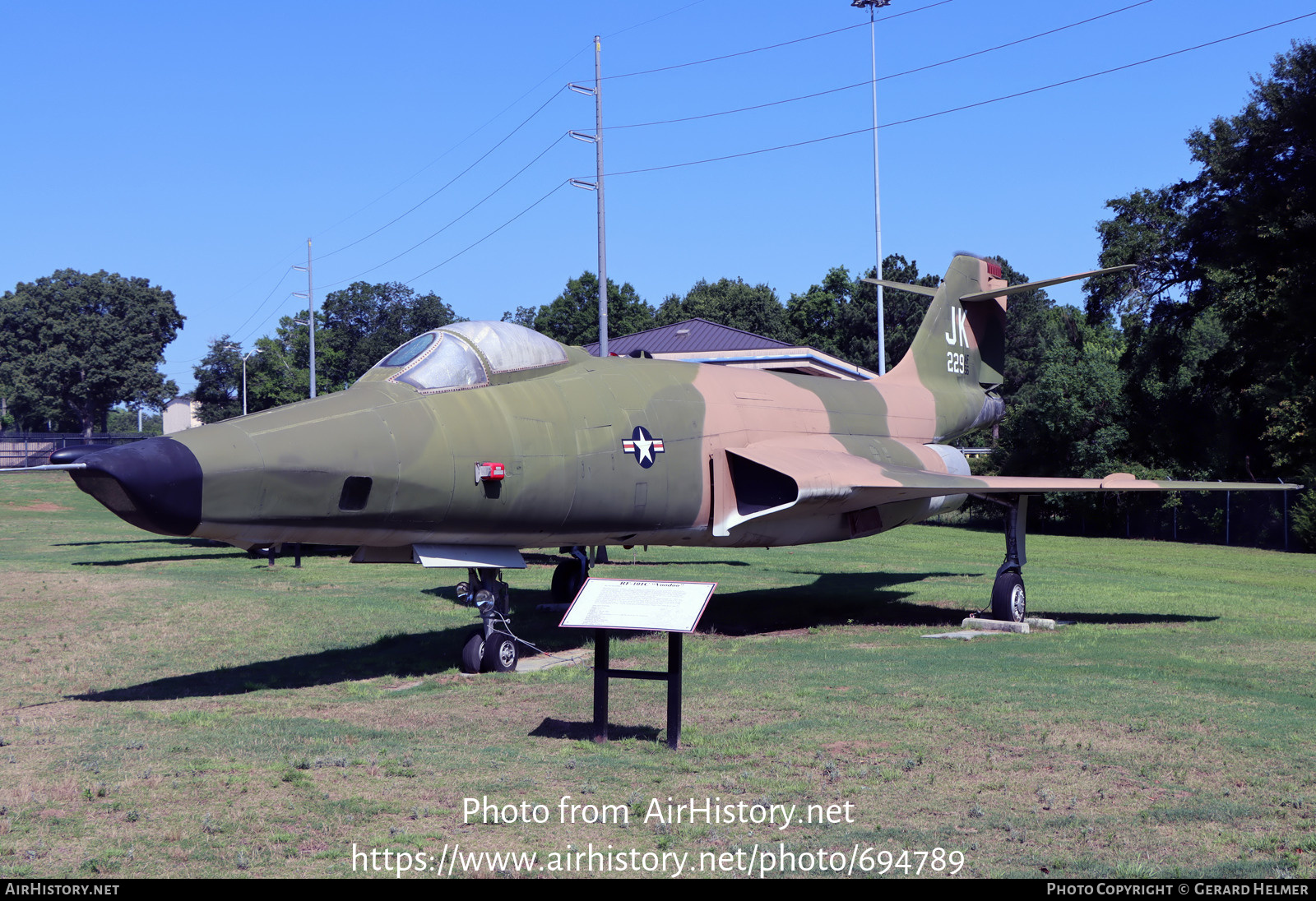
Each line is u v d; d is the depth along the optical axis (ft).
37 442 226.99
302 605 51.39
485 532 35.81
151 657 38.75
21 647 40.65
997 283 72.49
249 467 29.17
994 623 45.91
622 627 25.32
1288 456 119.34
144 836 19.10
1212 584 68.59
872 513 52.08
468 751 25.17
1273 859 18.16
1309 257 115.03
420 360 36.24
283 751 25.09
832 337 269.03
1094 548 111.14
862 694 31.32
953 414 65.41
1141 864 17.87
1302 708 29.37
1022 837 19.22
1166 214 146.41
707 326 135.64
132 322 322.14
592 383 41.22
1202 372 143.74
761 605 54.85
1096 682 33.01
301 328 315.58
